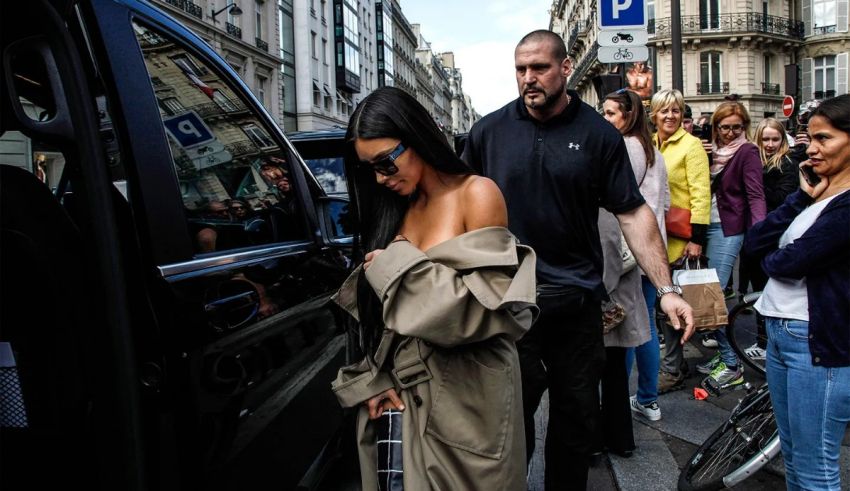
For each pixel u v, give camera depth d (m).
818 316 1.87
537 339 2.31
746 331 4.16
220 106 2.12
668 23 33.06
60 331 1.31
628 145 3.21
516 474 1.51
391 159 1.45
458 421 1.48
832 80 34.22
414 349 1.52
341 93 42.44
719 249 4.63
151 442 1.31
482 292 1.33
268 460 1.78
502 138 2.44
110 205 1.28
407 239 1.52
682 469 2.86
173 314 1.36
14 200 1.30
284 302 2.00
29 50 1.28
